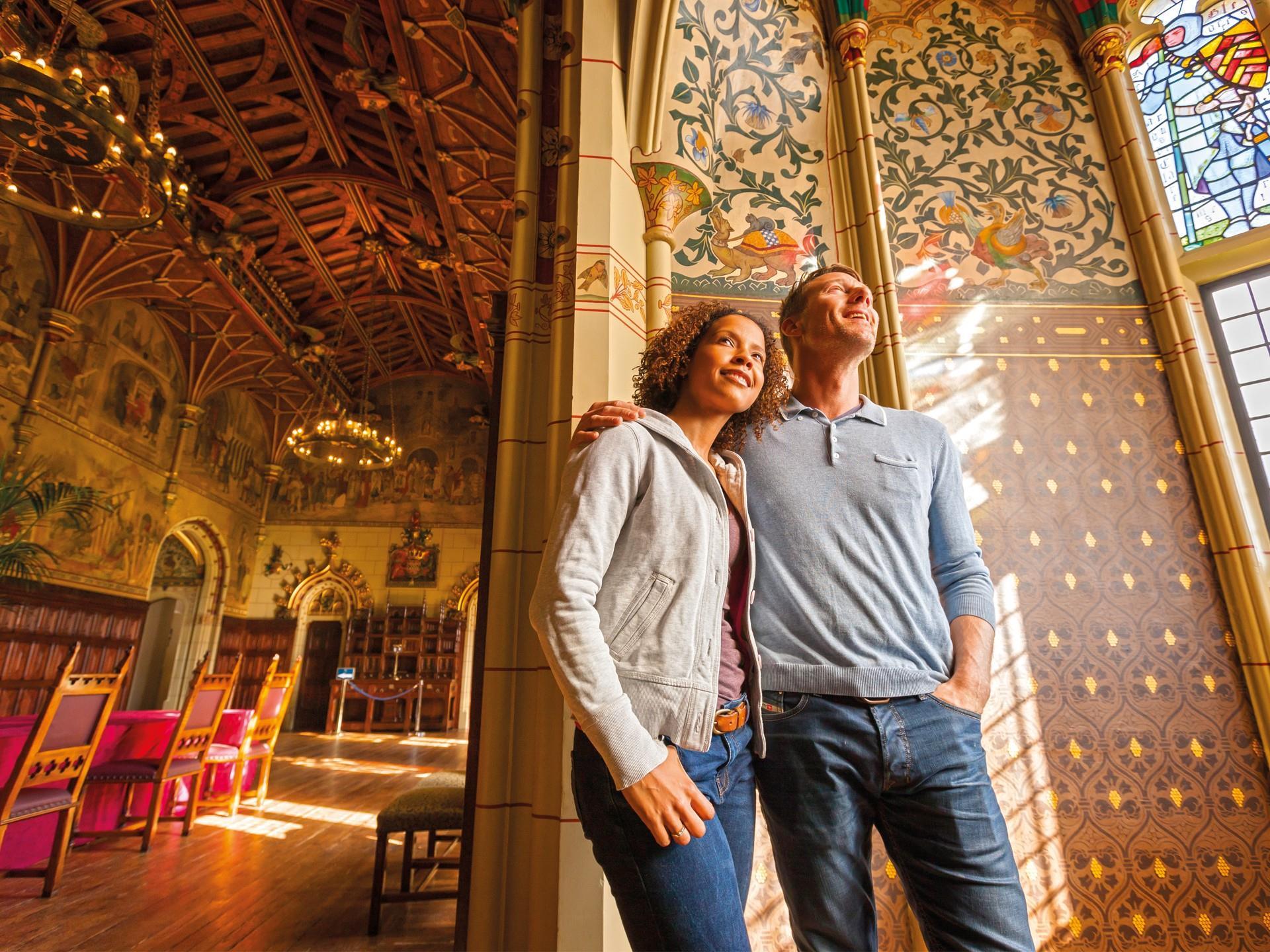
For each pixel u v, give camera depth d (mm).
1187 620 2867
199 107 8992
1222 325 3473
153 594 15812
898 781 1327
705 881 1013
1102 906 2496
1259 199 3512
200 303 12727
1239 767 2686
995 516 2963
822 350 1700
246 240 11359
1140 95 4031
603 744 966
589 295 2355
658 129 2777
